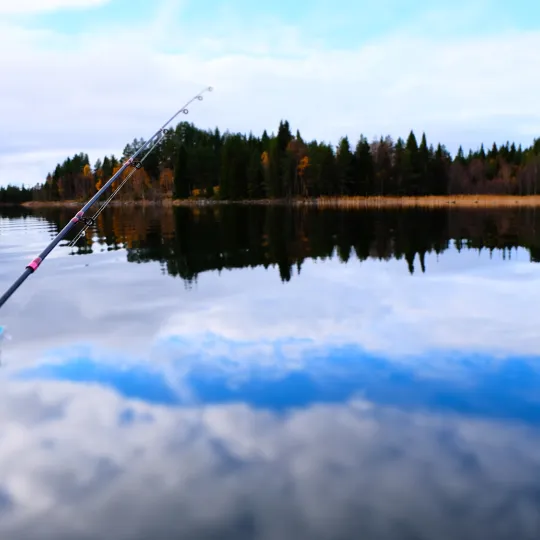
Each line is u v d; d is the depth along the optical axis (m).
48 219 30.73
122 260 11.76
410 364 5.01
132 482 3.11
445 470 3.19
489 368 4.88
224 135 114.44
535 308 7.04
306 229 20.89
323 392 4.39
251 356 5.27
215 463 3.30
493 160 100.75
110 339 5.85
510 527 2.67
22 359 5.22
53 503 2.92
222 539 2.63
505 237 16.09
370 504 2.88
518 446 3.46
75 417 3.94
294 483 3.08
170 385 4.55
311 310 7.11
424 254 12.44
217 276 9.74
